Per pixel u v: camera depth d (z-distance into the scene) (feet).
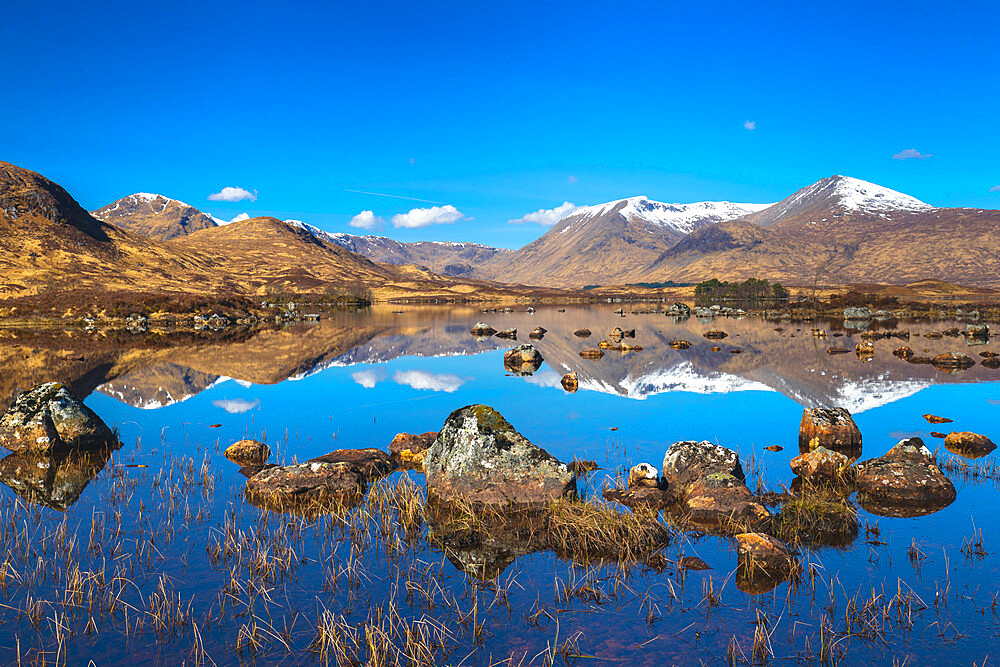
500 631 20.77
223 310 248.32
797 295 506.89
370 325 206.28
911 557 25.94
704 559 25.98
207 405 60.54
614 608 22.25
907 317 253.24
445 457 34.60
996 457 41.78
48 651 19.62
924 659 18.93
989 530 28.76
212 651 19.63
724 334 149.69
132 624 21.20
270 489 34.19
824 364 93.97
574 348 122.11
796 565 25.26
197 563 25.81
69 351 115.34
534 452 34.17
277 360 100.22
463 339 145.28
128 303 234.58
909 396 65.82
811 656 19.24
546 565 25.76
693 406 59.52
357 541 28.09
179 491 35.06
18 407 44.11
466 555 26.76
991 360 98.84
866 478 34.63
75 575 23.98
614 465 39.73
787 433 48.29
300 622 21.42
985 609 21.68
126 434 48.73
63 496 34.35
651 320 238.68
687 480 34.63
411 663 18.92
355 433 48.83
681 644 19.95
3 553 26.68
